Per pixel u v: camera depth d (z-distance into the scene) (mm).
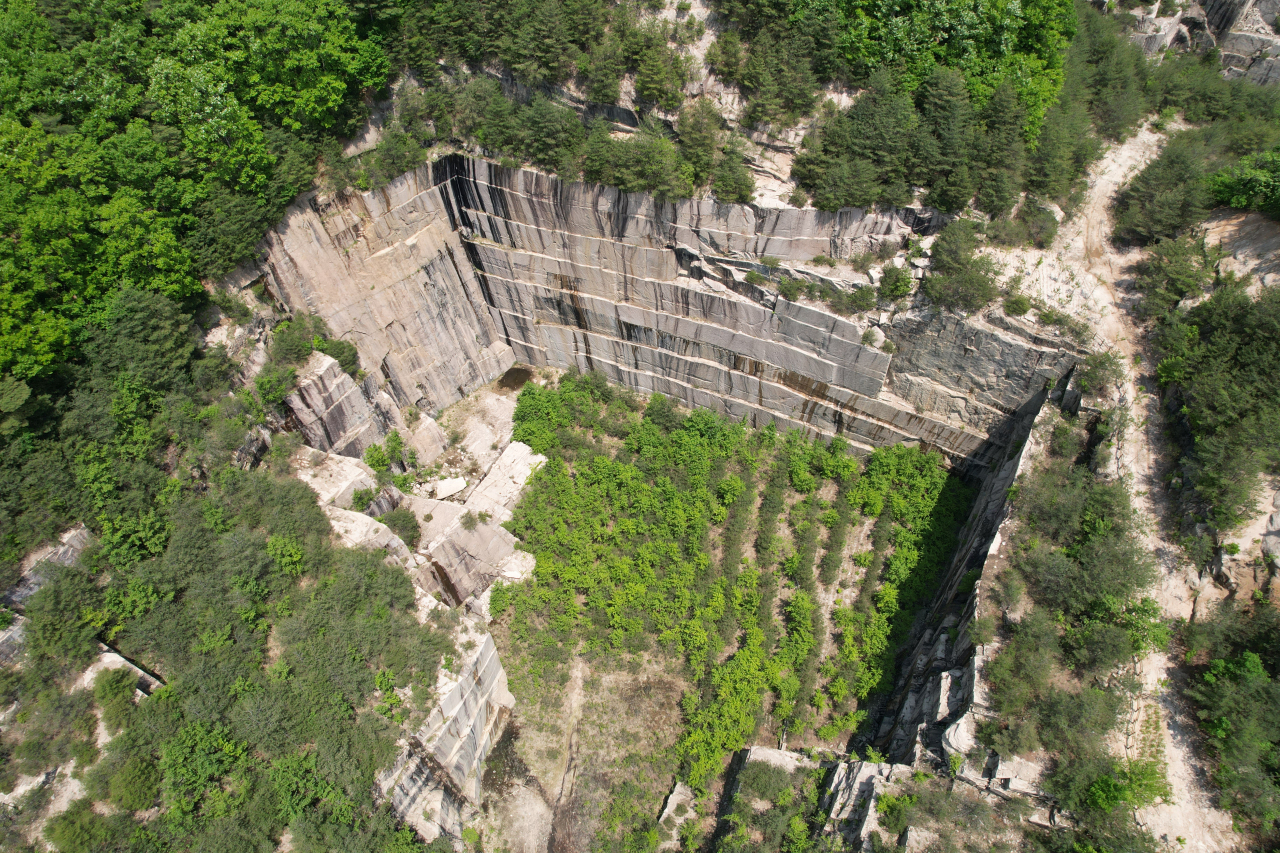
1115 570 33688
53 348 34688
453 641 37312
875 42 43094
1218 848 29219
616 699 41375
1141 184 43000
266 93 40656
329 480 41469
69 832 29484
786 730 39344
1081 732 31141
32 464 33844
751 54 43094
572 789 39000
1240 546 33344
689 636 41969
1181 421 36875
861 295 43156
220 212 39562
